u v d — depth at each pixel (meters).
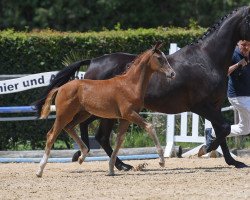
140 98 14.38
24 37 20.38
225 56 15.52
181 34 20.84
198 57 15.47
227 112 20.73
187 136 18.50
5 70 20.38
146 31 20.80
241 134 16.47
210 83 15.36
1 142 20.38
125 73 14.62
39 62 20.44
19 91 19.02
